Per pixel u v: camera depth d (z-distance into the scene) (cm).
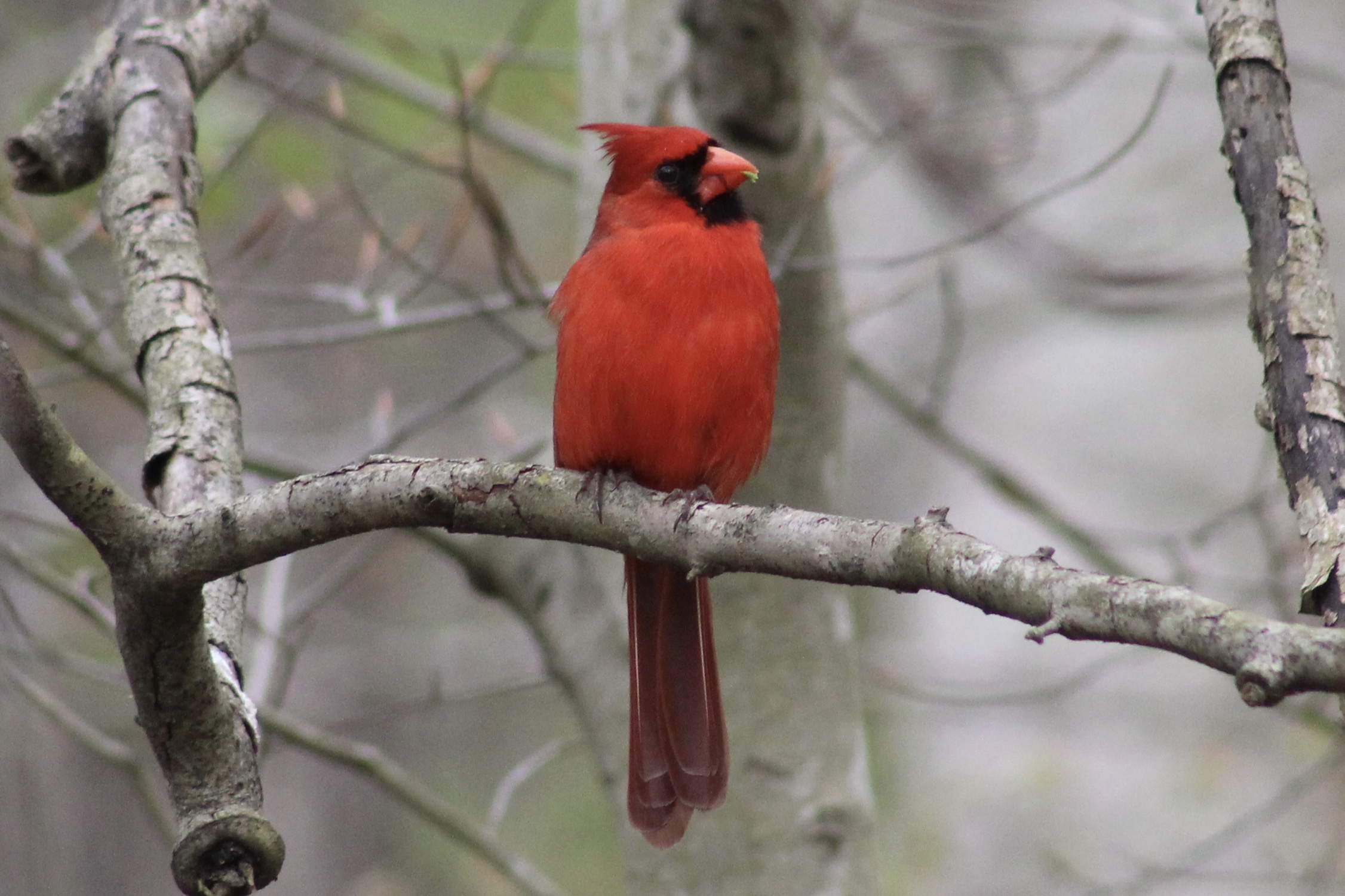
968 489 1659
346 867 1554
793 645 897
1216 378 1659
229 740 496
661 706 703
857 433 1706
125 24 672
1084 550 1126
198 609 472
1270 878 1109
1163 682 1491
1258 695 336
